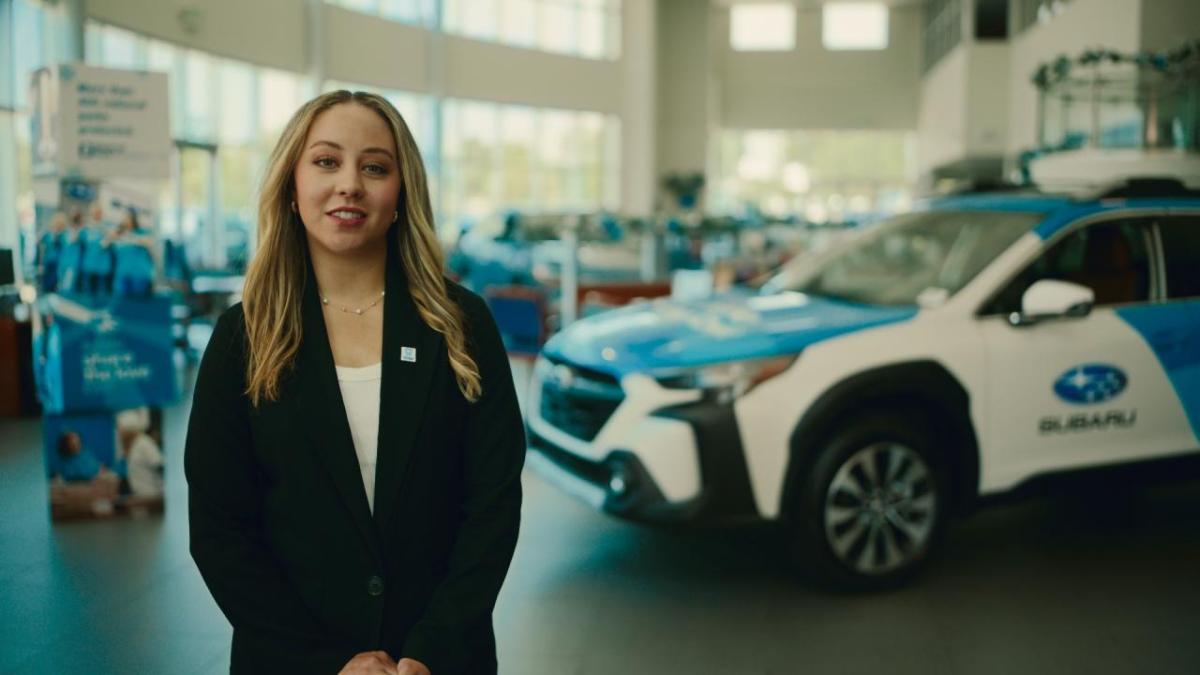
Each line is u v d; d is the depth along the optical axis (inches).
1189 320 174.9
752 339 155.2
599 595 158.2
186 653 136.6
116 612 150.3
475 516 66.3
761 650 137.6
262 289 63.8
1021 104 959.0
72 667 131.6
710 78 1368.1
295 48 724.7
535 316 392.8
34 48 447.2
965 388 157.0
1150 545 183.0
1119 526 194.5
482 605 63.7
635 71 1171.3
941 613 150.3
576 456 165.0
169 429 279.9
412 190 66.0
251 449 64.2
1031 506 207.9
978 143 1034.7
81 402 194.7
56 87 193.0
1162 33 605.3
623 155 1176.2
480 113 1049.5
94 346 194.9
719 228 533.3
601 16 1152.2
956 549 180.7
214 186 569.0
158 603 154.0
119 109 196.5
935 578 165.5
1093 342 166.9
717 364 149.7
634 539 185.8
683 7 1347.2
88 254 194.5
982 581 164.1
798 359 150.9
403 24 885.8
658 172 1364.4
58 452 194.4
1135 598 156.8
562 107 1112.8
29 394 301.3
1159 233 177.8
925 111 1376.7
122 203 196.2
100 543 182.4
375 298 66.2
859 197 1528.1
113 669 131.3
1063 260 172.4
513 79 1048.8
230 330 64.2
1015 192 199.2
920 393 154.8
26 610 150.7
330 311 65.6
